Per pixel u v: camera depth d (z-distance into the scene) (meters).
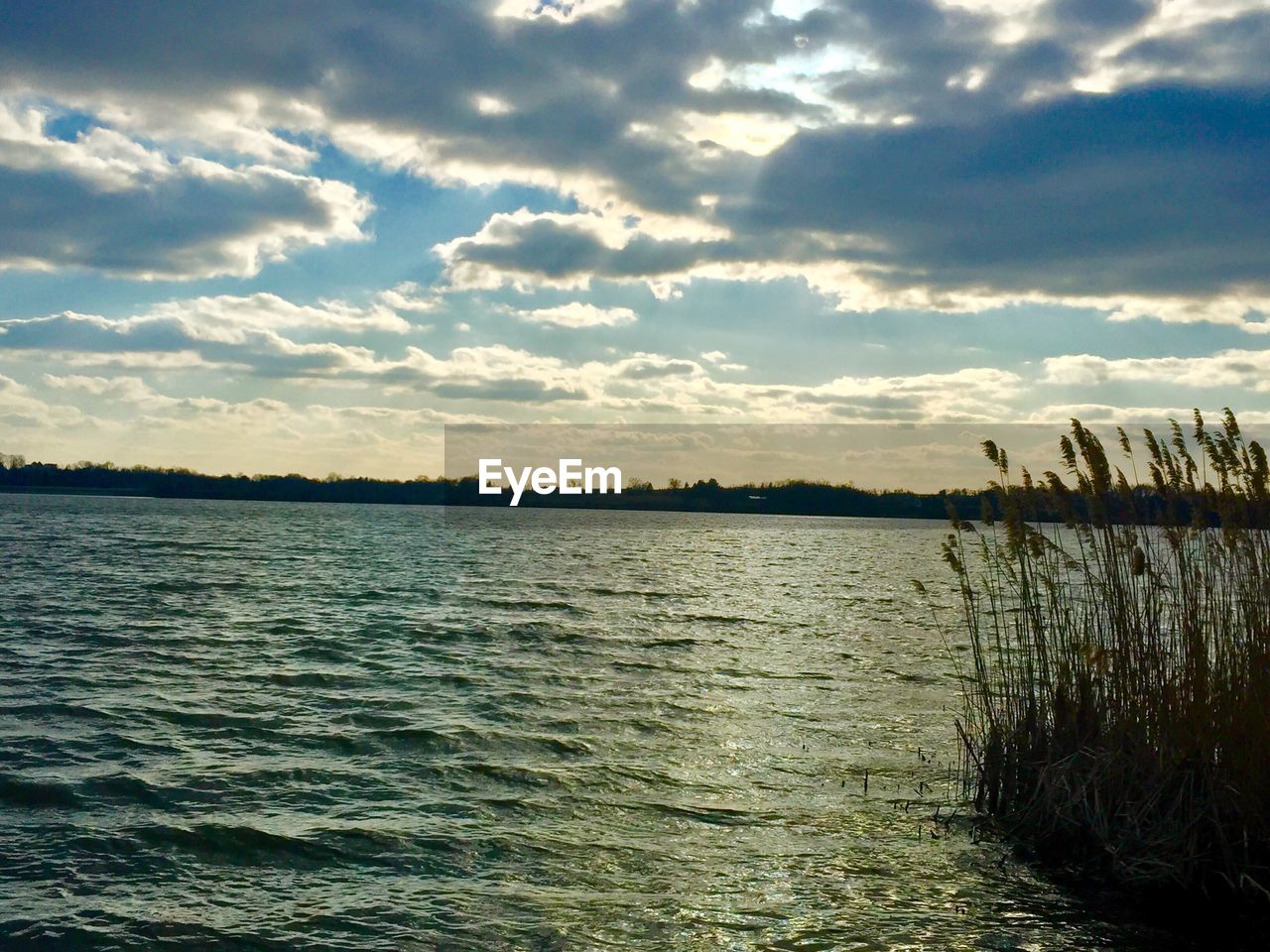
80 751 11.48
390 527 93.94
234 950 6.70
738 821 9.38
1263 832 7.85
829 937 6.92
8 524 79.38
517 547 57.81
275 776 10.62
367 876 8.00
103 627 21.70
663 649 19.66
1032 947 6.81
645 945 6.78
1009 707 9.85
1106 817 8.41
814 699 14.84
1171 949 6.80
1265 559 8.56
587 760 11.44
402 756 11.55
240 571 37.97
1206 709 8.25
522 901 7.52
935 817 9.48
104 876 7.91
